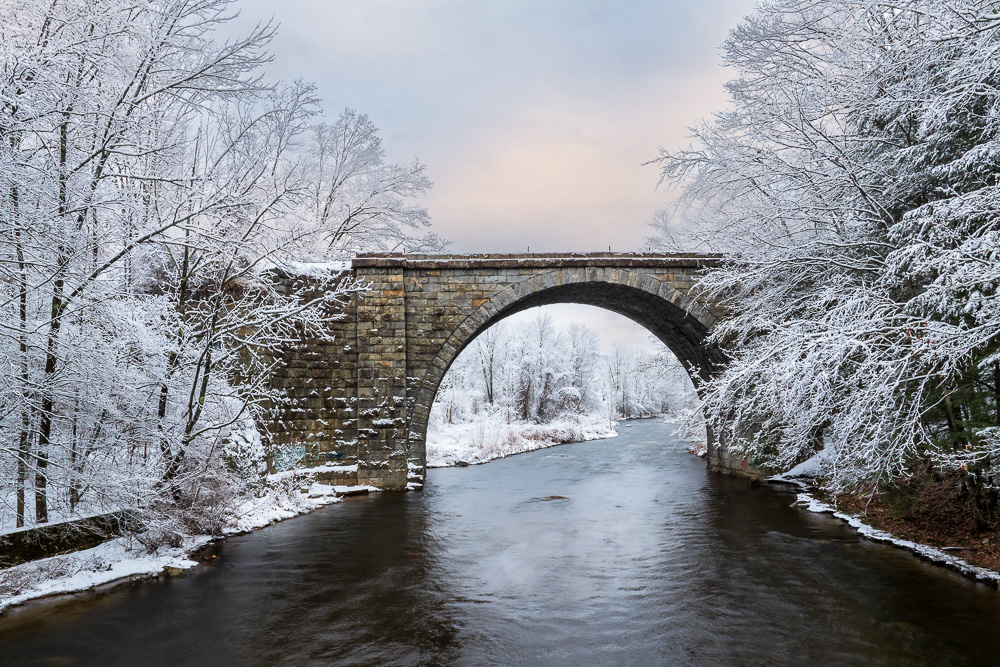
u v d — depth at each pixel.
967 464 9.79
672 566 10.77
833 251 14.04
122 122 10.33
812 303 14.05
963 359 9.68
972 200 8.73
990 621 7.86
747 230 16.61
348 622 8.23
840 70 14.17
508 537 13.20
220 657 7.14
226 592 9.52
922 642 7.30
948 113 10.34
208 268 14.55
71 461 10.16
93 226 10.57
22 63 8.52
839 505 15.51
